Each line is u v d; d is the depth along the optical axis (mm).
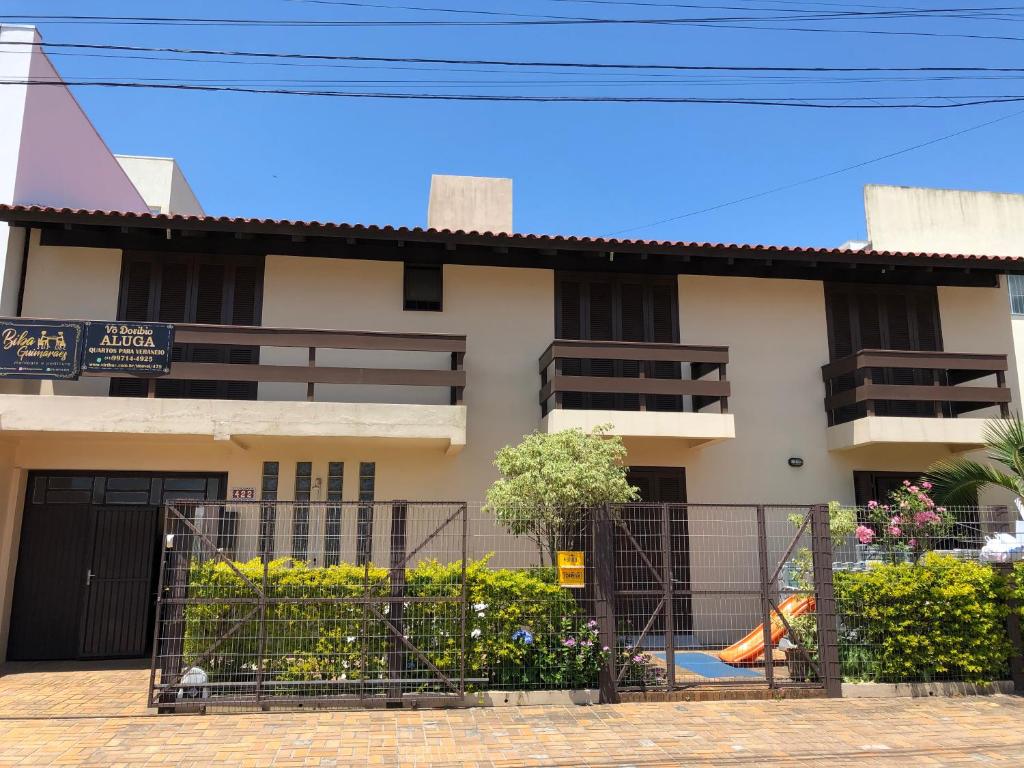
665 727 6828
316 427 9680
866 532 8805
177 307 10883
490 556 8594
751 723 6984
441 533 10336
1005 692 8227
